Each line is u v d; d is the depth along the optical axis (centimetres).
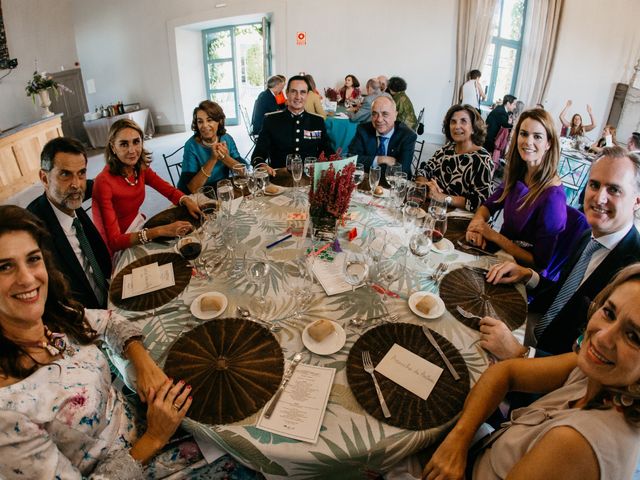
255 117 539
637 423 68
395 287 142
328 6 641
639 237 138
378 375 103
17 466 79
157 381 102
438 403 96
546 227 175
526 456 75
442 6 616
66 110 758
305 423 90
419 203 197
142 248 167
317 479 91
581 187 413
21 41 672
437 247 170
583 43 666
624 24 645
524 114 181
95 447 97
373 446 86
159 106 783
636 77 662
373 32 651
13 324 89
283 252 162
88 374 99
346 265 147
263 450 85
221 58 802
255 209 202
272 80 550
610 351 70
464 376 104
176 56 732
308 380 102
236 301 132
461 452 89
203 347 112
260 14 664
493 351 113
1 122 666
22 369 86
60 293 101
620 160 132
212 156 258
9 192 460
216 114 257
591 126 625
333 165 170
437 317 126
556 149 176
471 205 237
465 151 247
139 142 207
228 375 103
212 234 171
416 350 112
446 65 652
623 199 133
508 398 134
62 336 101
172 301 132
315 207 159
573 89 701
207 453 104
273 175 252
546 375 103
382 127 281
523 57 711
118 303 132
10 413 77
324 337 114
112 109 698
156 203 431
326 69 682
